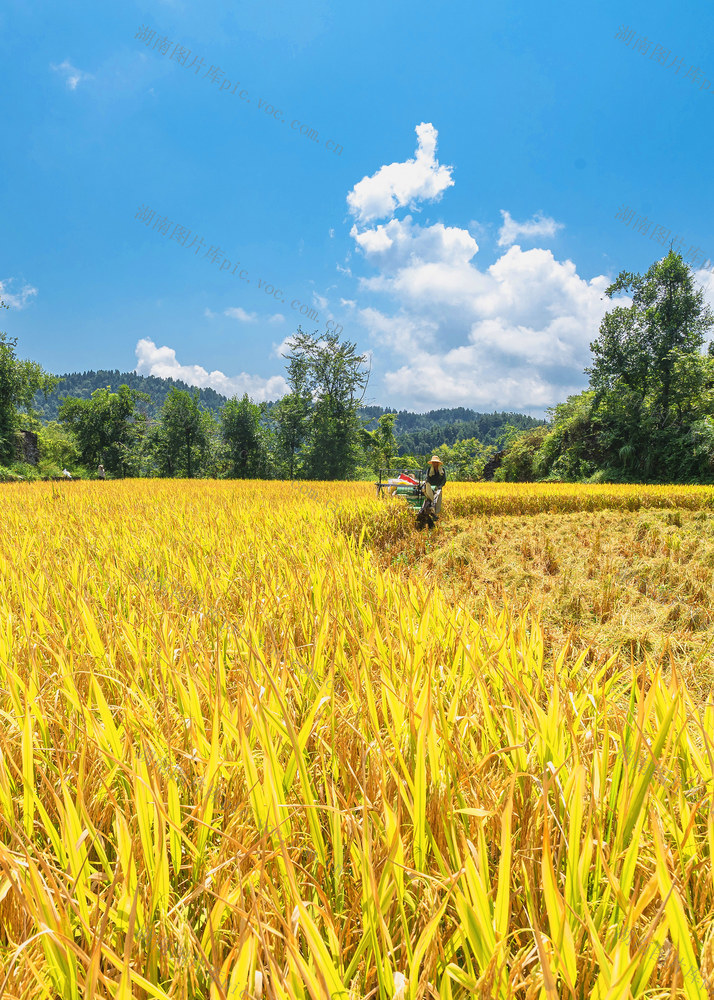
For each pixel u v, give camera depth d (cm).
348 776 191
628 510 1827
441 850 165
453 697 225
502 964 114
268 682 219
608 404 4584
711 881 144
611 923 138
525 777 181
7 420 5362
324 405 6419
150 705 238
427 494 1132
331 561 475
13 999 123
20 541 699
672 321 4394
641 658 444
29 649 295
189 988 129
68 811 151
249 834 168
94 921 135
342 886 156
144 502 1383
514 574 768
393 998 111
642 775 154
